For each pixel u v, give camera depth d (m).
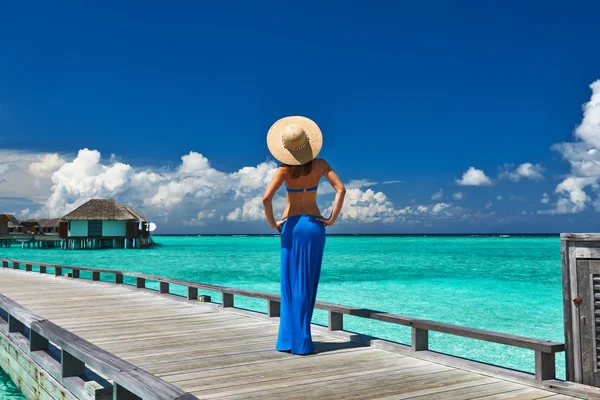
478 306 16.30
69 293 12.08
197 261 47.22
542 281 25.28
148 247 79.12
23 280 16.25
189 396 2.86
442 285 23.38
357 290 21.17
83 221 62.66
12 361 6.87
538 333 11.80
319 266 5.48
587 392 3.78
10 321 7.11
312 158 5.31
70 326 7.45
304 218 5.39
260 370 4.82
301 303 5.41
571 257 3.96
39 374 5.60
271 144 5.43
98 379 4.77
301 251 5.38
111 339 6.41
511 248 80.38
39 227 94.69
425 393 4.10
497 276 28.34
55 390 5.04
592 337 3.86
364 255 56.62
